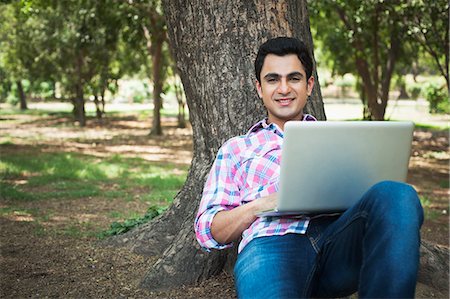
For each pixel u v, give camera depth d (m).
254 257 2.79
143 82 54.38
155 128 24.33
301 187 2.73
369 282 2.45
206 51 4.51
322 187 2.76
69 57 28.77
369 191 2.60
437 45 16.38
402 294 2.37
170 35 4.77
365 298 2.45
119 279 4.67
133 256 5.23
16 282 4.62
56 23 26.55
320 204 2.79
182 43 4.64
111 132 25.89
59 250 5.51
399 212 2.46
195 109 4.89
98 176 11.81
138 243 5.36
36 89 47.31
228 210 2.98
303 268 2.78
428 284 4.59
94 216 7.56
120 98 55.94
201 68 4.55
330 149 2.72
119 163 14.41
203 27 4.50
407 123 2.82
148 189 10.26
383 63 21.11
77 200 8.88
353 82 53.59
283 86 3.06
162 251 5.23
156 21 20.14
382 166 2.83
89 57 29.05
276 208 2.76
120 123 31.22
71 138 22.50
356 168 2.79
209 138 4.64
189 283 4.47
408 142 2.85
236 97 4.47
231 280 4.51
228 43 4.45
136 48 21.16
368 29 18.25
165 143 21.00
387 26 18.70
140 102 54.56
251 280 2.71
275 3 4.44
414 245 2.41
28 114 39.44
